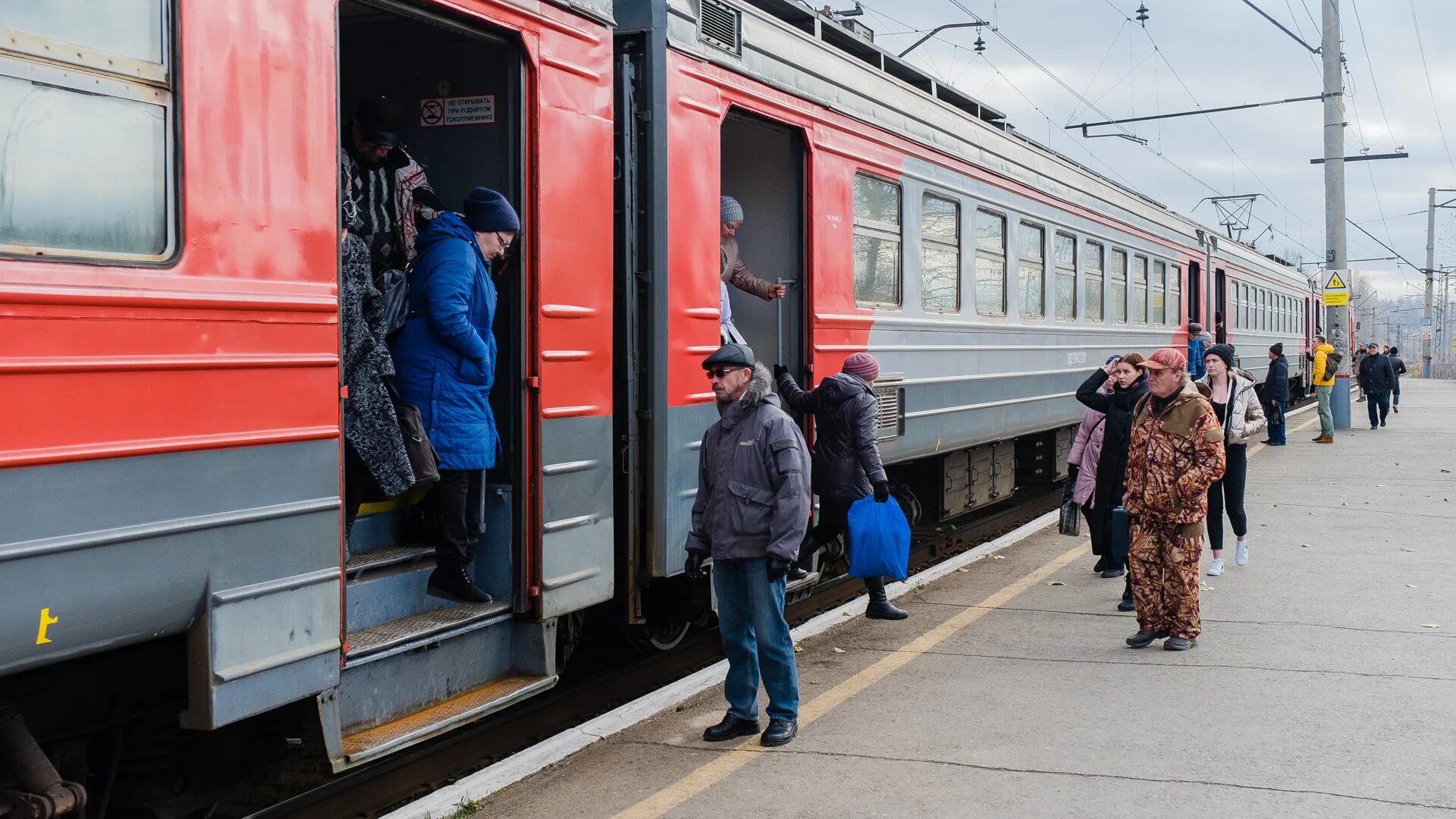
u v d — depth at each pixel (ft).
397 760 15.75
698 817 13.71
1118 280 46.96
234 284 11.66
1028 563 29.50
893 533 21.04
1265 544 31.22
